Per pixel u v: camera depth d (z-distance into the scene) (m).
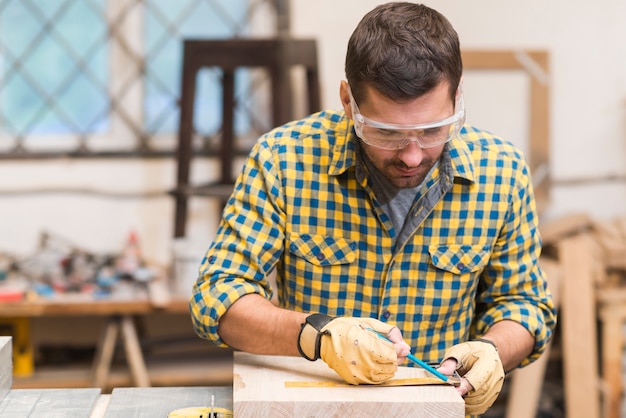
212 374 3.46
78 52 3.72
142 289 3.35
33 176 3.71
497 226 1.66
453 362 1.51
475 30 3.76
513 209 1.67
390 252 1.64
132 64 3.75
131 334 3.26
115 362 3.60
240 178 1.69
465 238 1.65
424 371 1.53
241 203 1.65
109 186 3.76
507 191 1.65
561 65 3.81
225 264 1.61
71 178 3.73
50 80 3.73
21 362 3.39
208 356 3.64
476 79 3.76
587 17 3.78
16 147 3.71
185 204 3.51
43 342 3.74
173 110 3.80
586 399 3.39
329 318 1.49
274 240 1.63
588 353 3.39
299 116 3.76
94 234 3.78
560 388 3.68
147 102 3.79
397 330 1.48
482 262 1.65
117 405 1.60
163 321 3.81
